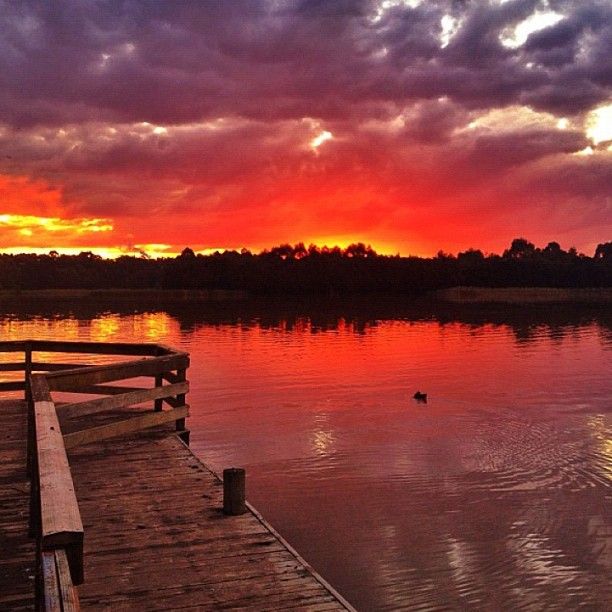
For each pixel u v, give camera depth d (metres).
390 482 11.55
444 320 63.19
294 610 4.68
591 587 7.59
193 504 6.91
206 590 4.98
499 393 21.42
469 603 7.15
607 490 11.09
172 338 42.38
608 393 21.38
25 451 8.75
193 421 16.83
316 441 14.59
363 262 152.62
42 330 48.66
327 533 9.16
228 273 150.12
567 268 156.12
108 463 8.41
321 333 47.16
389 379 24.55
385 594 7.40
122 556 5.59
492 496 10.74
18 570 5.29
